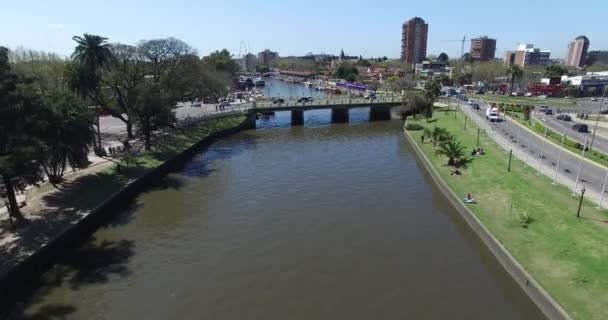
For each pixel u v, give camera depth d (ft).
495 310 93.04
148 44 255.91
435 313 91.50
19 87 129.70
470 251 122.21
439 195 171.42
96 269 111.86
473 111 353.92
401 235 132.26
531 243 112.27
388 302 95.61
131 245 125.90
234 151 254.47
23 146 120.06
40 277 107.45
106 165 187.52
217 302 96.48
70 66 203.92
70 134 152.25
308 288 101.65
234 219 144.77
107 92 265.34
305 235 131.54
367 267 111.55
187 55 278.26
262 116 419.95
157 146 230.89
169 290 101.60
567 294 88.43
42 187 156.76
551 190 145.89
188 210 153.69
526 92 582.35
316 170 207.10
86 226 132.77
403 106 389.60
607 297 85.97
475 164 193.16
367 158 233.76
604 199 135.85
